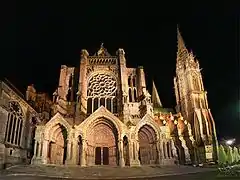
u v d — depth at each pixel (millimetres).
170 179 28203
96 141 50188
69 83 65500
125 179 30047
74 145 45250
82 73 61938
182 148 55688
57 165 41938
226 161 55062
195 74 75812
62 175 32844
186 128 65250
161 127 49469
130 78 67062
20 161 44531
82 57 64500
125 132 47344
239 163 44969
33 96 62062
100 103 60500
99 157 49125
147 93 61469
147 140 50625
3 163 38094
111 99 61000
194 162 59312
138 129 48188
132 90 64938
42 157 43094
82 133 47000
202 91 73125
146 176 32969
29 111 50875
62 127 47344
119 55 65875
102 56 66438
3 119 39406
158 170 38031
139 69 67312
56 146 47375
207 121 67188
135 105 60438
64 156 45906
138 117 57344
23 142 46906
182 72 80188
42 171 34719
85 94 60438
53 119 46625
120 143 46000
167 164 45438
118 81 62938
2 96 39312
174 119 64812
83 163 44312
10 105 42312
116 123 48031
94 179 30234
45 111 60594
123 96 58188
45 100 64438
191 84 73750
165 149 47156
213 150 60750
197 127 66438
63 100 60438
